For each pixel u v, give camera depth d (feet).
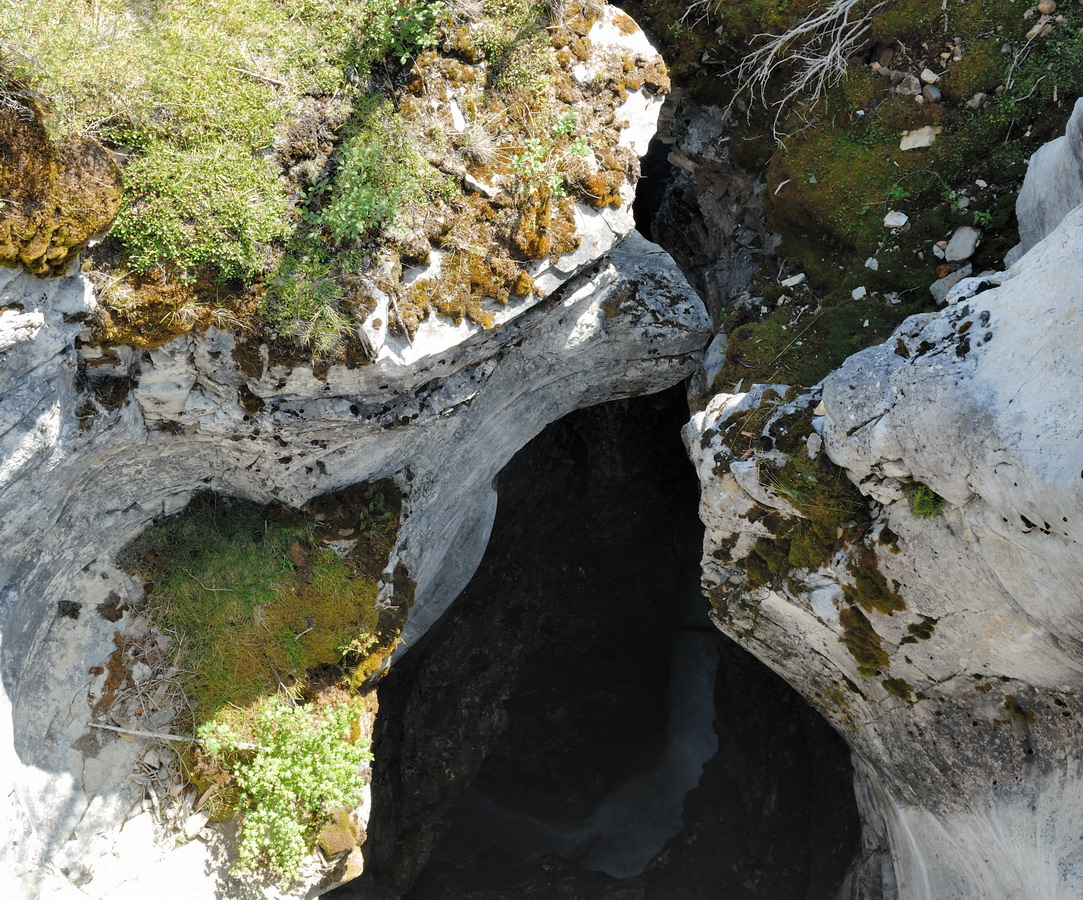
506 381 23.63
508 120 20.04
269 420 19.94
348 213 18.25
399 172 19.01
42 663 21.02
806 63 25.64
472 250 19.57
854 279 24.36
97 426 18.49
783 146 25.81
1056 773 20.34
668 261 26.25
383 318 18.92
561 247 20.12
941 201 23.91
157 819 22.00
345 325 18.57
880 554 20.51
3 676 19.44
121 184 17.11
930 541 19.47
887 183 24.38
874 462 19.38
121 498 21.15
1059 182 20.54
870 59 25.38
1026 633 19.01
